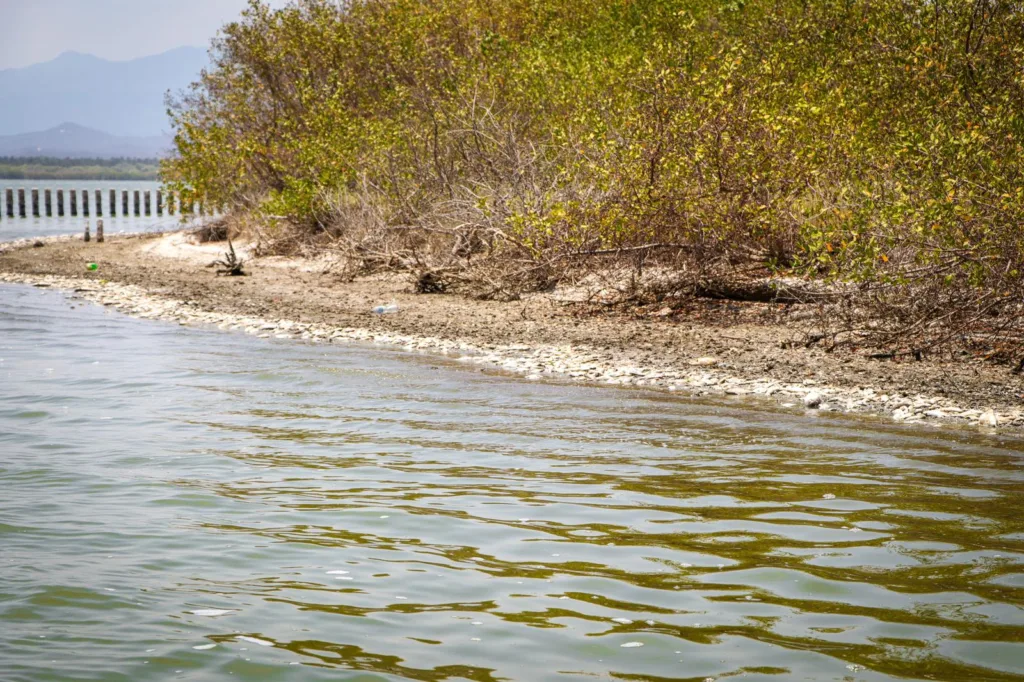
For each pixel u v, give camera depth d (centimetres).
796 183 1616
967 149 1275
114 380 1205
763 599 518
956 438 935
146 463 812
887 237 1332
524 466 810
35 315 1852
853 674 429
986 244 1245
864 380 1205
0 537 616
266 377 1230
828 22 1881
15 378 1216
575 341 1507
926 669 434
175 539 614
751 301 1752
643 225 1748
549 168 2031
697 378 1229
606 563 573
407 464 814
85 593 525
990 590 532
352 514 670
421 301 1967
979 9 1691
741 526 648
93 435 916
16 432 927
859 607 507
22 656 450
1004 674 429
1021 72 1488
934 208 1227
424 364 1338
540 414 1023
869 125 1602
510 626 482
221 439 902
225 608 506
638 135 1734
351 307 1909
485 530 636
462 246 2180
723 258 1762
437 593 526
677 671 432
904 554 593
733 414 1034
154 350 1450
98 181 19375
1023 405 1077
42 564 568
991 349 1347
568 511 680
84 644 462
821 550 599
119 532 628
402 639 468
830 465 823
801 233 1521
